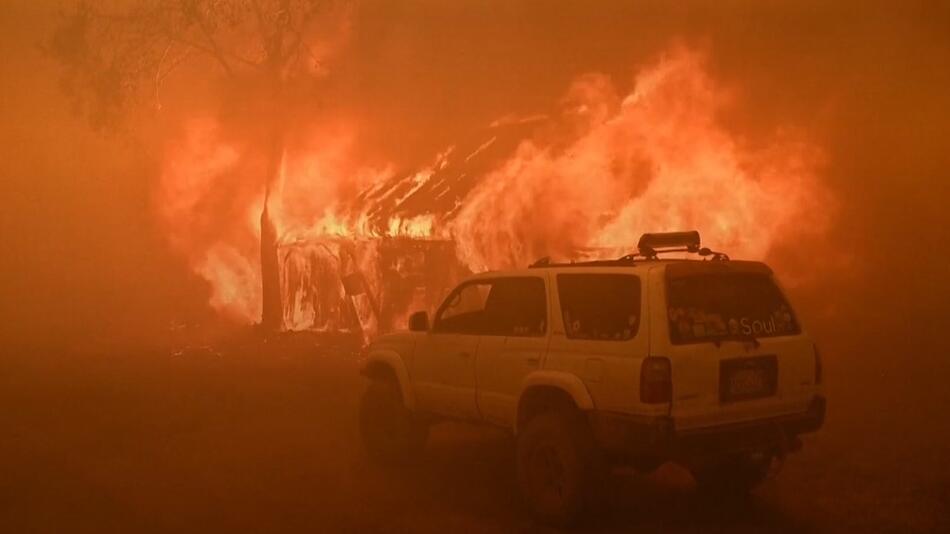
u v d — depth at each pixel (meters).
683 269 6.17
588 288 6.52
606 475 6.29
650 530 6.39
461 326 7.66
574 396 6.25
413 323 7.96
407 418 8.30
